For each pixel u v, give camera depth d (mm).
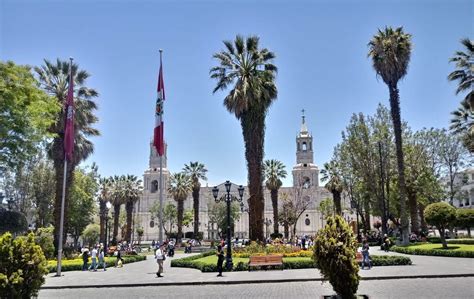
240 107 31297
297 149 108312
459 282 17109
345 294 11219
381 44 37375
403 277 18719
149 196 108562
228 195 24016
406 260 23750
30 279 10484
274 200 69438
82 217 56875
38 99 24781
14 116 23328
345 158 50719
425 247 33094
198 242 67938
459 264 23656
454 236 51750
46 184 49594
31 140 25203
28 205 49719
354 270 11211
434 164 53000
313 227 104812
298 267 23172
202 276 20969
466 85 33031
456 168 54188
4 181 47500
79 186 56156
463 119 43562
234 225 95938
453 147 53750
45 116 26609
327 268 11312
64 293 17203
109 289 18203
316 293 15031
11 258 10352
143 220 107562
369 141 48438
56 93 33469
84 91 35312
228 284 18250
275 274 20719
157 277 21469
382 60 37281
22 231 36938
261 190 30797
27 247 10656
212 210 88625
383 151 48094
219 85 33469
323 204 85625
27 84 23797
